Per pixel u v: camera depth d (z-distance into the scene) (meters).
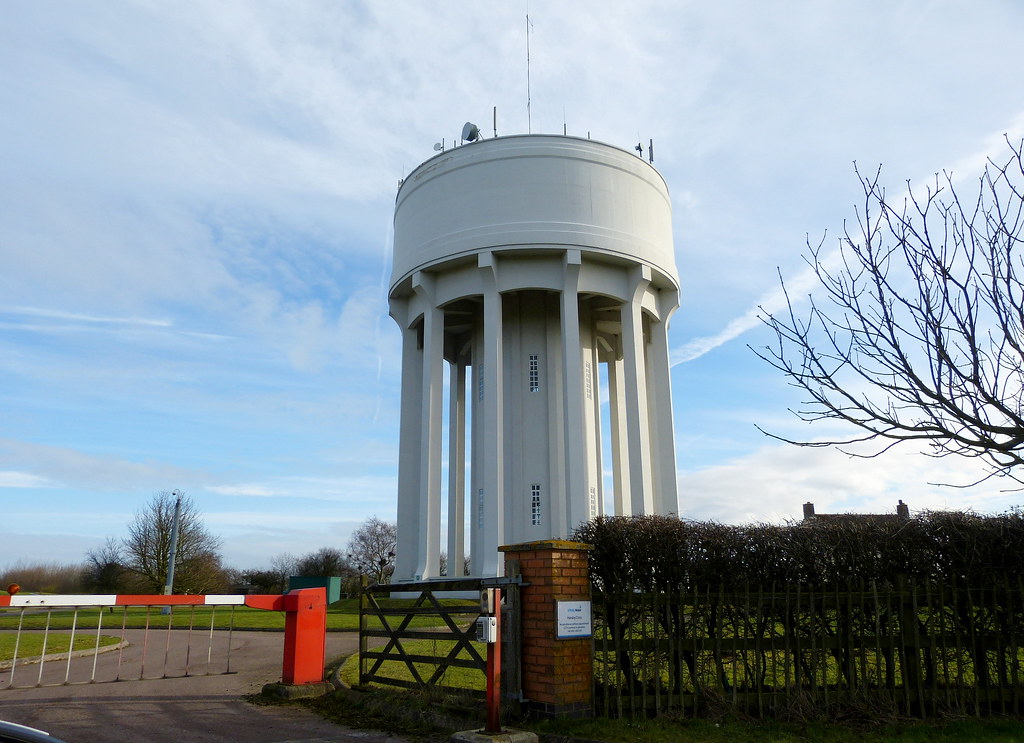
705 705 8.70
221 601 11.45
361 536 77.56
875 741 7.78
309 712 10.30
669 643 8.69
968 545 9.47
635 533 9.02
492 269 24.41
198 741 8.45
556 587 8.62
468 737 7.77
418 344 28.36
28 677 14.15
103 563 55.78
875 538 9.46
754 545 9.25
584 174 25.16
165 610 35.25
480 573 24.38
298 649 11.68
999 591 9.44
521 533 24.98
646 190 26.30
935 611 9.39
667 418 26.03
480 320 27.61
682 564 8.94
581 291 24.69
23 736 3.54
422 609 10.19
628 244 25.02
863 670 9.06
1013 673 9.19
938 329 5.64
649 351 27.50
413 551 26.39
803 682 8.94
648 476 24.39
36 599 10.40
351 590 69.00
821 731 8.12
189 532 51.69
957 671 9.12
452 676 11.67
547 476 25.44
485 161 25.38
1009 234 5.90
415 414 27.64
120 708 10.51
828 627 9.17
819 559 9.29
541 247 24.30
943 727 8.38
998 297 5.85
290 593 11.98
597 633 8.98
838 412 6.21
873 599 9.26
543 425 26.00
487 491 23.22
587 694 8.60
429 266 25.62
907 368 5.71
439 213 25.84
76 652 18.48
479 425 26.62
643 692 8.68
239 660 16.62
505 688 8.89
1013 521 9.56
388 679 10.73
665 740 7.64
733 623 9.01
